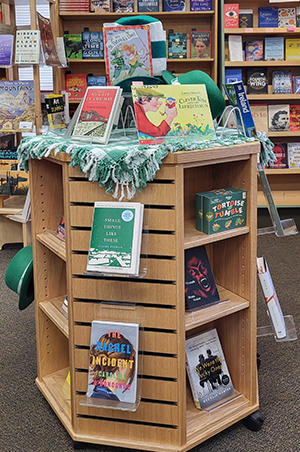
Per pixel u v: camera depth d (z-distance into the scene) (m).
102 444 1.86
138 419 1.79
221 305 1.91
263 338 2.77
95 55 4.99
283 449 1.85
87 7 4.84
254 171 1.83
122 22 2.08
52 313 2.06
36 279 2.15
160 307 1.70
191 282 1.88
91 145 1.66
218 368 2.05
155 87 1.71
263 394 2.22
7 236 4.36
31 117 3.85
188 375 1.99
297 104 5.49
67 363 2.35
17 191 4.03
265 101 5.48
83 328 1.78
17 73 4.25
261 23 5.19
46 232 2.11
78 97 5.14
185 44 5.09
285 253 4.18
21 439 1.93
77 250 1.72
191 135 1.72
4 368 2.45
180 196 1.58
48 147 1.74
